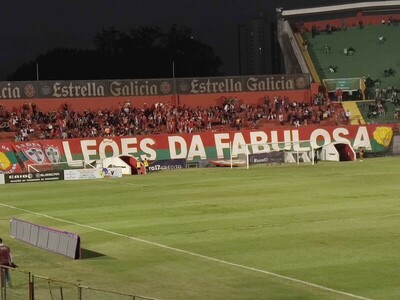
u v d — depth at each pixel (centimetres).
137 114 8812
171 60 13688
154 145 7894
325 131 8431
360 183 5541
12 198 5350
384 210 4038
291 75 9438
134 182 6219
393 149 8569
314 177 6128
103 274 2705
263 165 7675
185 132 8562
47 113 8562
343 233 3341
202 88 9169
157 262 2889
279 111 9231
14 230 3553
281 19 11312
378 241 3120
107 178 6725
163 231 3584
